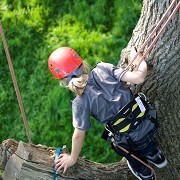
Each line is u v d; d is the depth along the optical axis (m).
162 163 4.37
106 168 4.88
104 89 3.88
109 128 4.04
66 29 7.94
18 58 7.96
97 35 7.73
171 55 4.32
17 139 7.49
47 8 8.22
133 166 4.37
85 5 8.03
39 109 7.52
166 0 4.18
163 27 3.95
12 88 7.82
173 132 4.80
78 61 3.86
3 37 3.87
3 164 4.53
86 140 7.16
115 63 7.42
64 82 3.93
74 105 3.91
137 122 3.95
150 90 4.55
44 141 7.36
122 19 7.76
